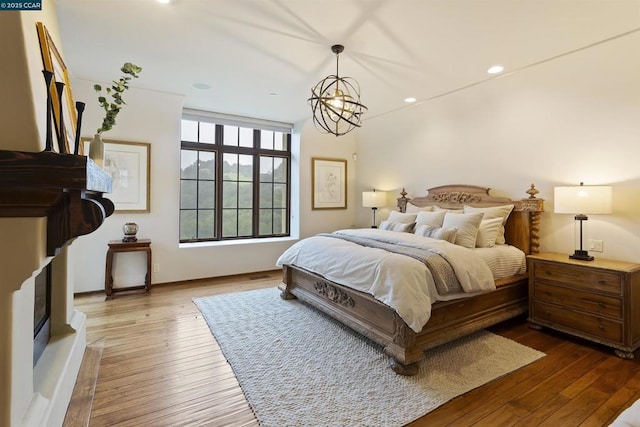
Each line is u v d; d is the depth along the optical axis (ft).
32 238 3.74
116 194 13.25
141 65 10.83
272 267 17.48
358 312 9.07
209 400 6.31
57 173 3.66
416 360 7.29
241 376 7.13
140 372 7.31
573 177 10.30
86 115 12.52
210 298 12.69
